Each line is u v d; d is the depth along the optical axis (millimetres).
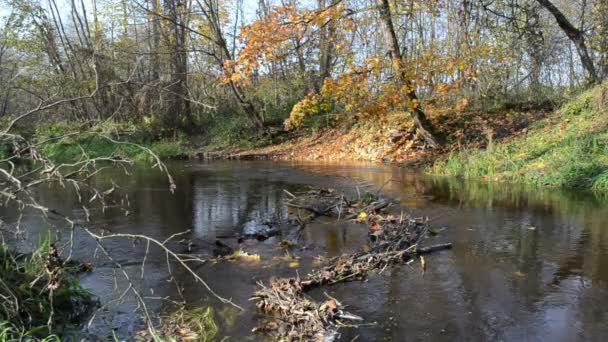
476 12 16234
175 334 4270
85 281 5582
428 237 7250
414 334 4242
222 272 5859
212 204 10023
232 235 7555
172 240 7254
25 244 6793
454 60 15633
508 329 4312
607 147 11672
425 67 15562
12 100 17766
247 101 24062
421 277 5590
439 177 13320
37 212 9250
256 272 5844
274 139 23031
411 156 16656
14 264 4949
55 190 11961
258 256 6414
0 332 3818
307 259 6312
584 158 11758
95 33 23578
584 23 19484
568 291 5129
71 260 6176
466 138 16203
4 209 9523
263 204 9969
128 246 6914
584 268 5820
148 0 24125
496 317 4551
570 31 16500
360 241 7113
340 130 21188
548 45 19484
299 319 4500
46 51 23625
